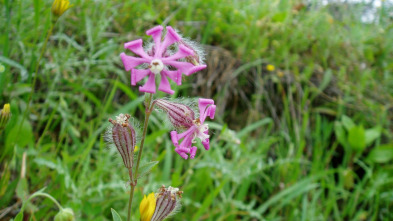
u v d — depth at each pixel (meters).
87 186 0.20
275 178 0.28
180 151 0.12
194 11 0.32
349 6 0.45
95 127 0.23
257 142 0.30
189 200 0.22
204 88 0.30
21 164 0.19
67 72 0.24
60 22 0.24
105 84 0.26
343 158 0.33
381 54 0.39
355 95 0.35
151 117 0.24
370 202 0.29
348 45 0.37
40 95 0.22
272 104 0.32
